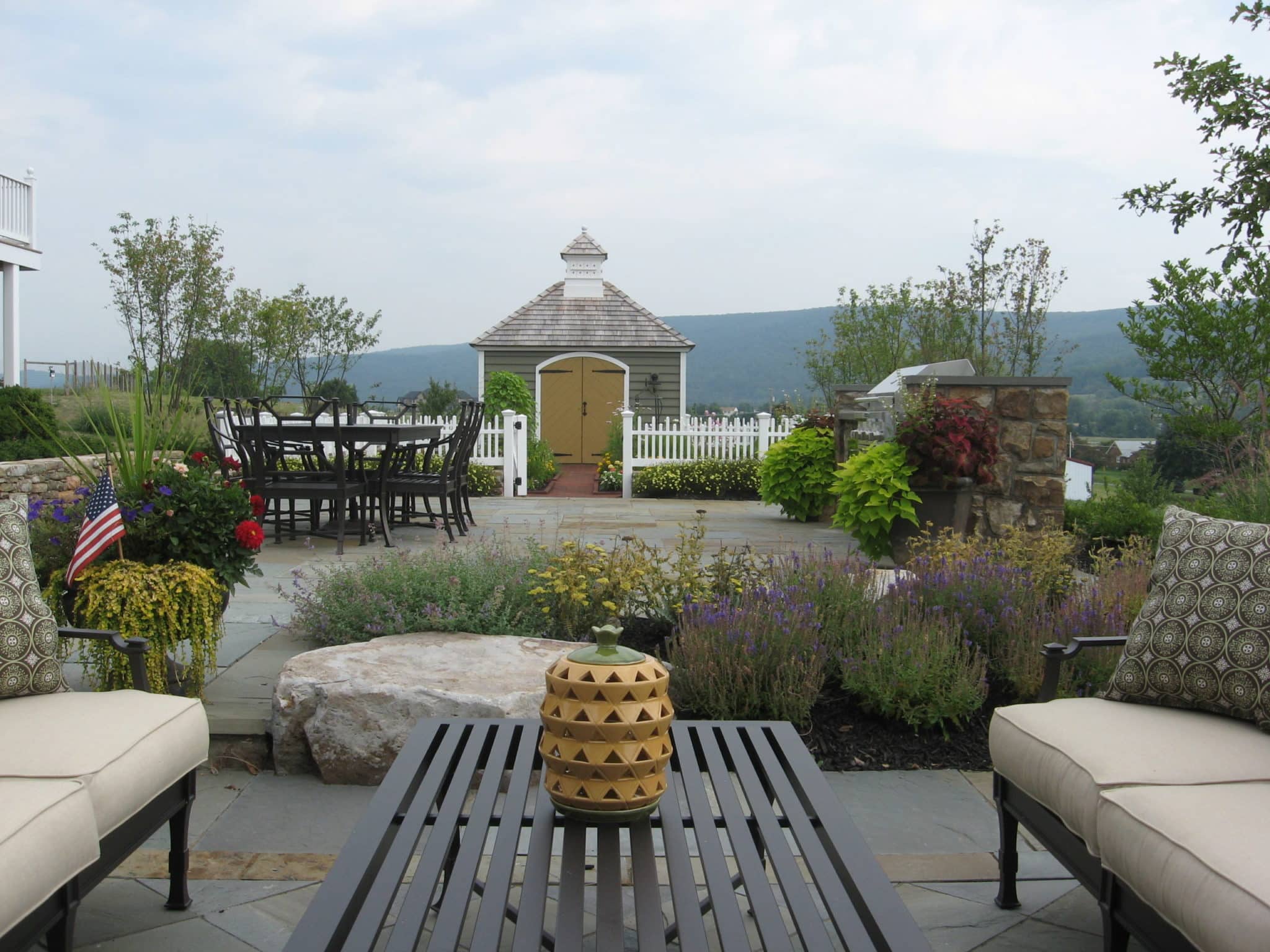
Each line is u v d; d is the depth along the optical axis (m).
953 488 6.55
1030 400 6.90
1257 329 8.41
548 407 20.62
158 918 2.37
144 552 3.54
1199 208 6.96
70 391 16.05
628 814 1.72
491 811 1.85
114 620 3.21
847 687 3.75
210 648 3.51
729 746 2.21
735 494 13.63
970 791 3.28
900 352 18.00
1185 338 8.71
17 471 9.27
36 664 2.42
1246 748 2.17
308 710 3.26
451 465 8.25
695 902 1.54
